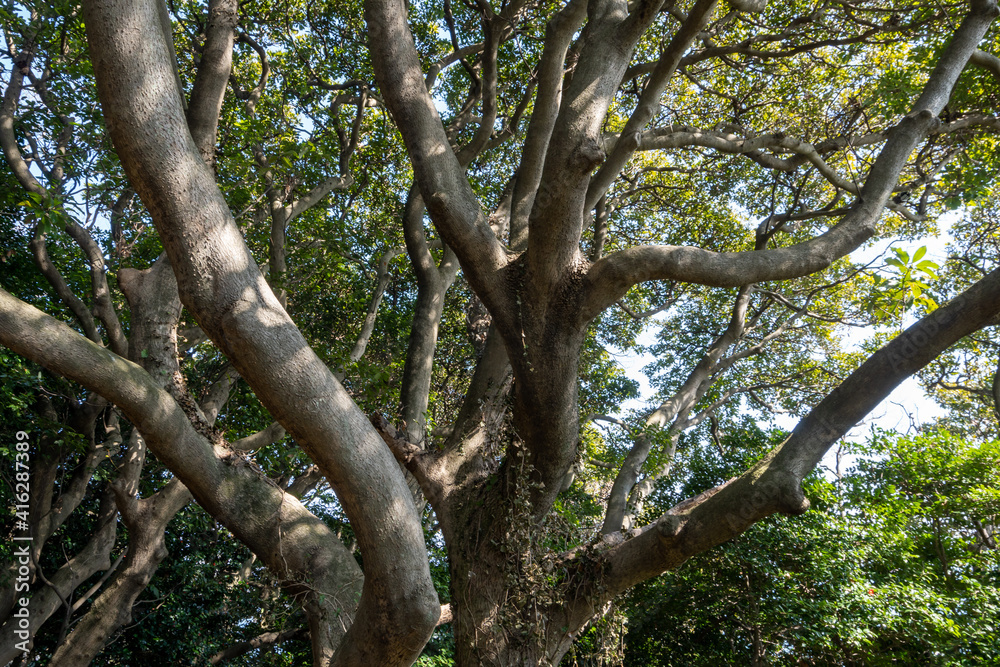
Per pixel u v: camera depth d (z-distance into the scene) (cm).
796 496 481
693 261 466
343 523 1534
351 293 1578
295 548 542
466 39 1344
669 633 1127
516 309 511
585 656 987
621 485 1095
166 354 719
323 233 1334
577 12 621
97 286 913
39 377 975
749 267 473
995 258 1357
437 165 498
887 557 1005
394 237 1534
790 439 509
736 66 955
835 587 944
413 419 749
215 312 357
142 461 858
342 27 1274
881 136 926
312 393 359
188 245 358
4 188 927
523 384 529
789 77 1123
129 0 354
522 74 1236
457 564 604
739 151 821
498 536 590
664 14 1089
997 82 835
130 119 350
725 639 1078
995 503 1055
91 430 1101
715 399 1648
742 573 1023
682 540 537
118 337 902
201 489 537
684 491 1267
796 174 1263
